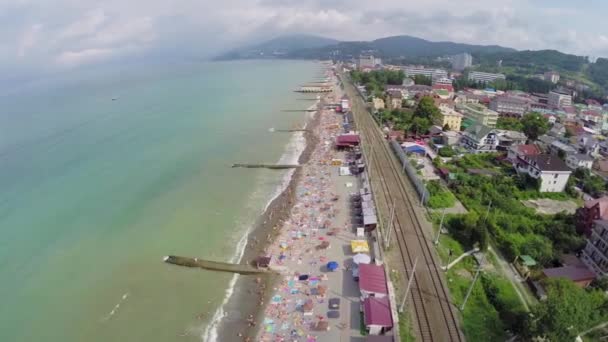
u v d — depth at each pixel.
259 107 162.50
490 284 45.38
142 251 54.25
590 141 99.81
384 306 40.56
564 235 53.72
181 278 49.03
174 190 74.06
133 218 62.84
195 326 41.16
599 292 40.38
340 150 101.44
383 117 134.25
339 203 69.88
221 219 63.75
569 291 35.47
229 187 76.75
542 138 109.75
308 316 41.91
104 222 61.50
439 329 38.53
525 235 55.78
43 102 173.50
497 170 83.75
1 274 49.09
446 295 43.66
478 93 194.12
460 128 120.12
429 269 48.78
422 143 103.62
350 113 144.88
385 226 59.88
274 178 82.12
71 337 39.72
